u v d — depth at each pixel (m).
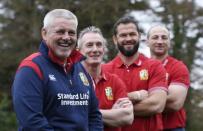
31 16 26.23
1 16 26.86
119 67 7.33
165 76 7.27
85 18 25.44
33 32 26.03
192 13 27.61
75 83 5.73
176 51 26.81
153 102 7.09
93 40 6.77
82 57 5.87
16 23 26.78
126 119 6.69
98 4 25.53
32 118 5.36
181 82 7.90
